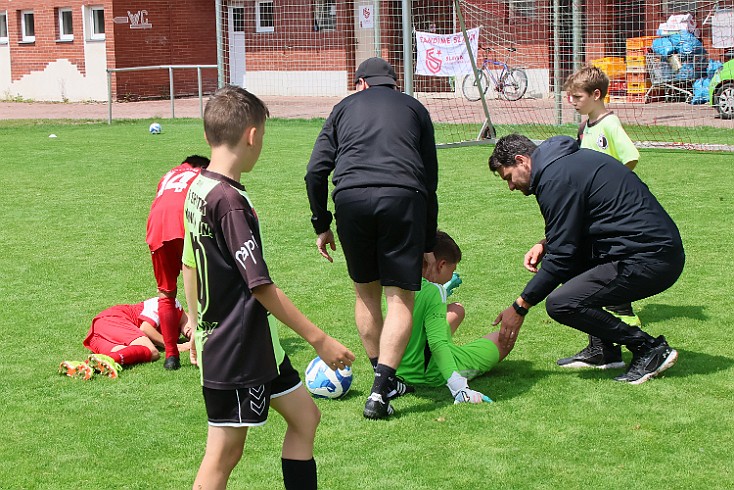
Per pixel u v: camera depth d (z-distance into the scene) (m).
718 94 17.33
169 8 27.42
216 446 3.16
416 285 4.43
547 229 4.75
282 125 18.62
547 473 3.83
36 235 8.95
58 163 13.75
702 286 6.71
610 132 5.96
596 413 4.47
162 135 17.41
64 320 6.25
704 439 4.14
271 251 8.14
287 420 3.38
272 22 27.25
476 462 3.95
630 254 4.71
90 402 4.78
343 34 25.73
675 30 19.06
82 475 3.90
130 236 8.88
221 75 19.36
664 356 4.89
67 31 28.44
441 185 11.21
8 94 30.00
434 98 23.00
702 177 11.23
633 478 3.77
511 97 21.97
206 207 3.09
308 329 3.12
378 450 4.09
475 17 22.72
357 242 4.52
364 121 4.51
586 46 20.50
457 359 4.90
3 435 4.34
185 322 5.69
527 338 5.75
